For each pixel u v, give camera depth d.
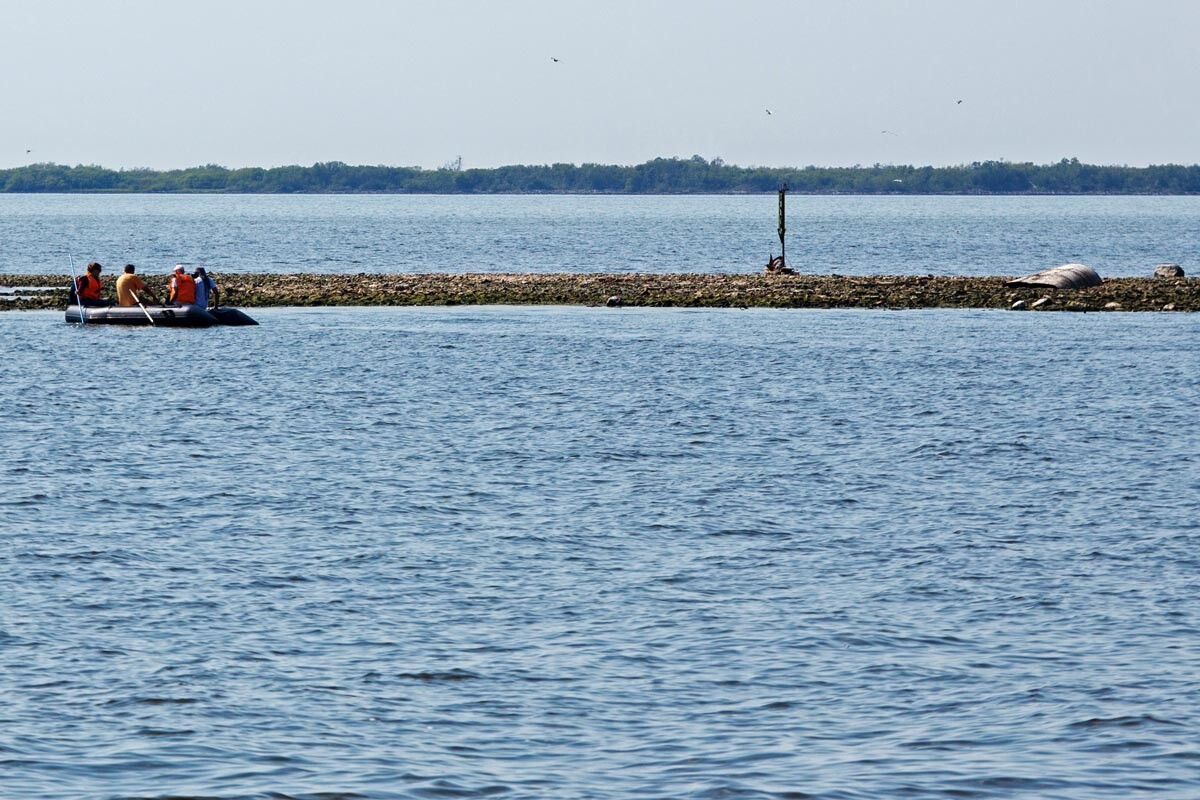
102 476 70.38
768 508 63.88
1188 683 40.84
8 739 36.31
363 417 89.06
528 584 51.25
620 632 45.78
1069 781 34.25
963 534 58.94
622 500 65.50
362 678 41.41
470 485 68.62
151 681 40.88
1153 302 156.75
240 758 35.47
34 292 176.62
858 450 78.25
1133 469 72.81
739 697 40.09
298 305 162.38
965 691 40.41
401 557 54.94
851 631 45.88
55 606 47.97
